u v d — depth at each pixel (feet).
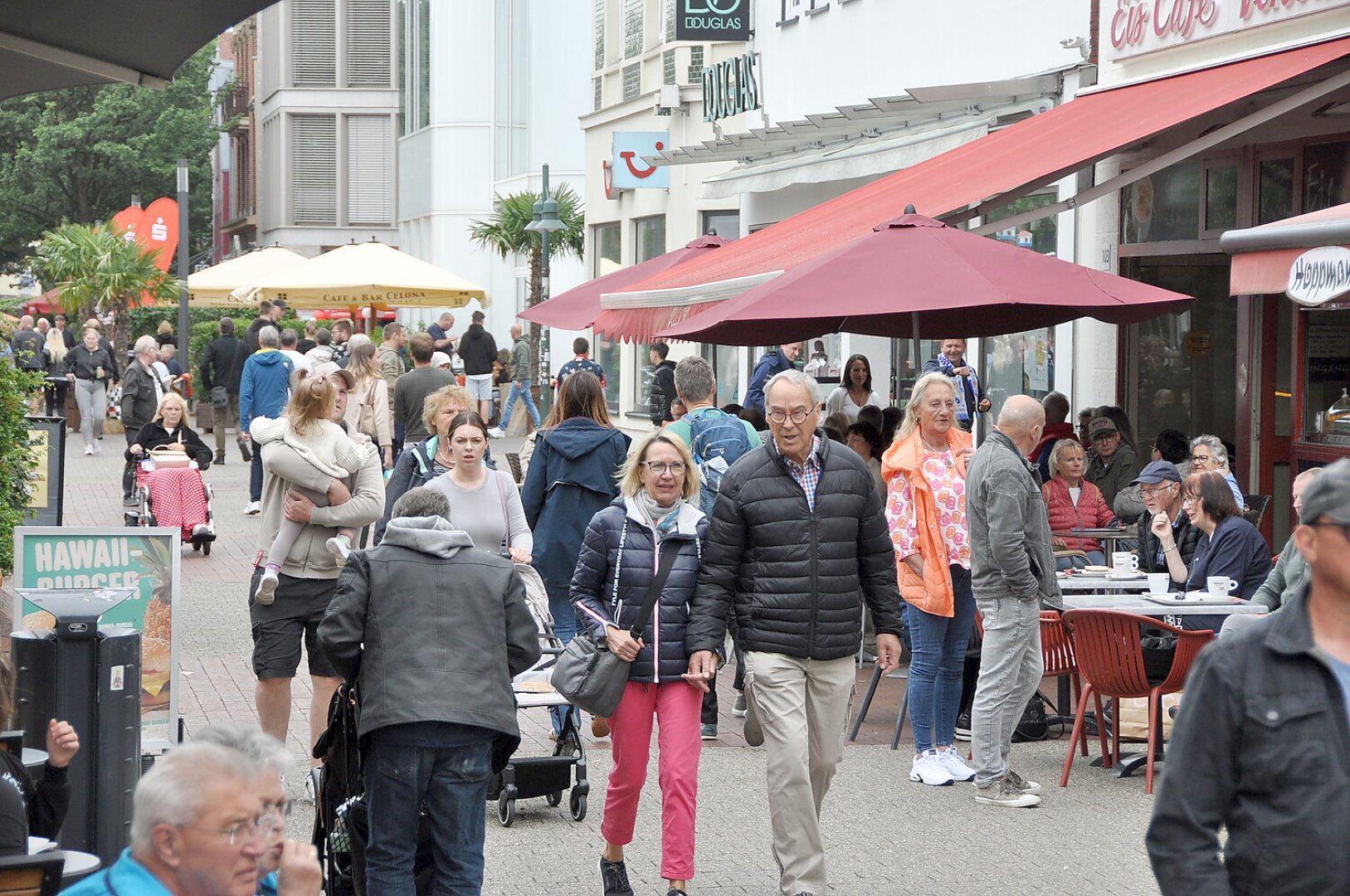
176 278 220.02
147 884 19.20
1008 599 46.09
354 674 33.91
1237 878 20.18
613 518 38.29
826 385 118.62
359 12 326.44
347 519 44.88
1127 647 48.49
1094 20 83.20
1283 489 73.97
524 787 45.19
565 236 192.75
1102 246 83.92
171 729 44.32
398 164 323.16
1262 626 20.26
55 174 332.80
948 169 74.33
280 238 329.93
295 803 46.57
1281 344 73.77
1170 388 81.25
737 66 132.05
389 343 127.75
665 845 37.40
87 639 34.32
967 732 55.57
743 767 51.96
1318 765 19.63
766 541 37.47
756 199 134.21
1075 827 44.68
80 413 173.88
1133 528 67.77
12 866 22.13
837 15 116.98
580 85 221.05
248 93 379.76
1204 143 63.05
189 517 95.55
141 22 34.99
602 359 178.09
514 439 180.24
